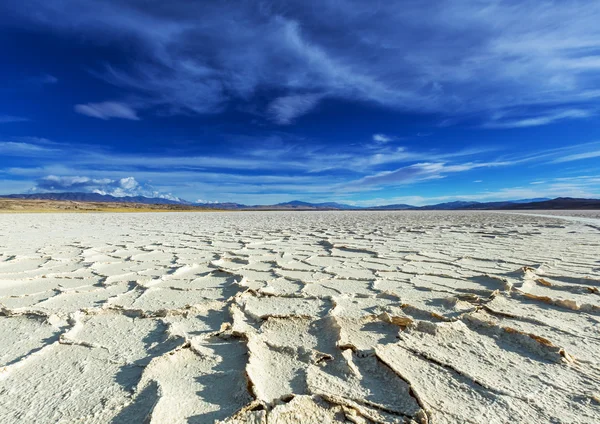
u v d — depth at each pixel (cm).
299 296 334
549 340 223
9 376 187
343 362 195
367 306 302
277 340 235
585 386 169
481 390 167
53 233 1013
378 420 144
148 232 1065
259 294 340
